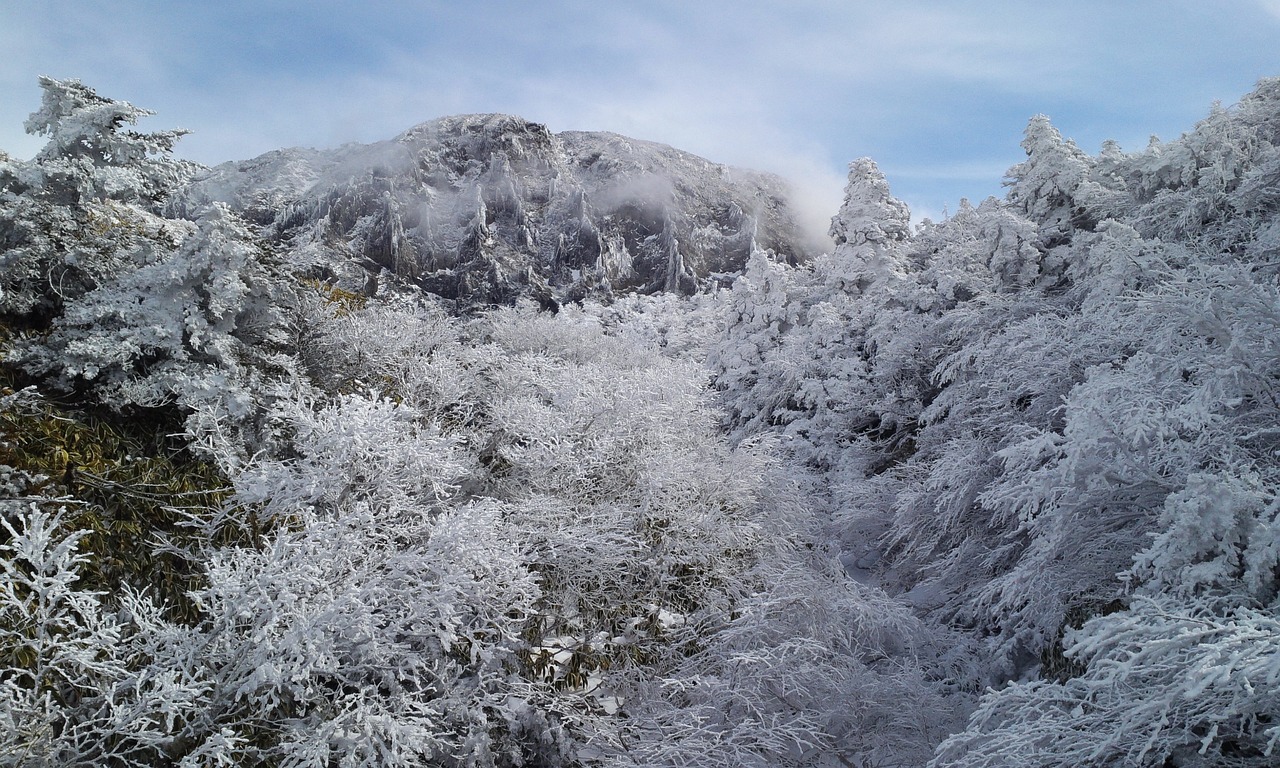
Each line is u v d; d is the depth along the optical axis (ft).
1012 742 12.30
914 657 22.53
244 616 12.50
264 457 17.03
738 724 18.42
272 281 19.07
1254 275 17.04
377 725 12.49
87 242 17.83
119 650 11.37
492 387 28.02
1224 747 12.37
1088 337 22.80
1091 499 15.55
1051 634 19.48
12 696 10.53
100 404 16.48
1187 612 11.00
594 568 20.52
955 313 34.37
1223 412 15.31
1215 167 25.79
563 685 19.80
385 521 16.08
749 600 21.24
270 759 12.66
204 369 17.10
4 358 15.44
